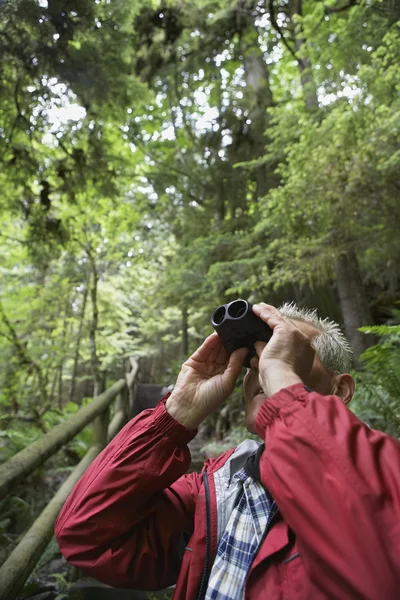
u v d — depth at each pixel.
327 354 0.98
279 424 0.73
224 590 0.83
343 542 0.61
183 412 0.96
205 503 0.96
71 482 2.46
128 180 8.23
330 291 7.57
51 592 2.13
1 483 1.36
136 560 1.00
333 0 4.71
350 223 4.21
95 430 3.53
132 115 6.95
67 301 7.96
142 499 0.96
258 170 7.93
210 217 8.98
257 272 5.87
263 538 0.82
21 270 6.92
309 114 4.65
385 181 3.63
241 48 8.10
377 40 4.24
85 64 3.14
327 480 0.66
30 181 4.26
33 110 3.44
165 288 8.65
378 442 0.70
